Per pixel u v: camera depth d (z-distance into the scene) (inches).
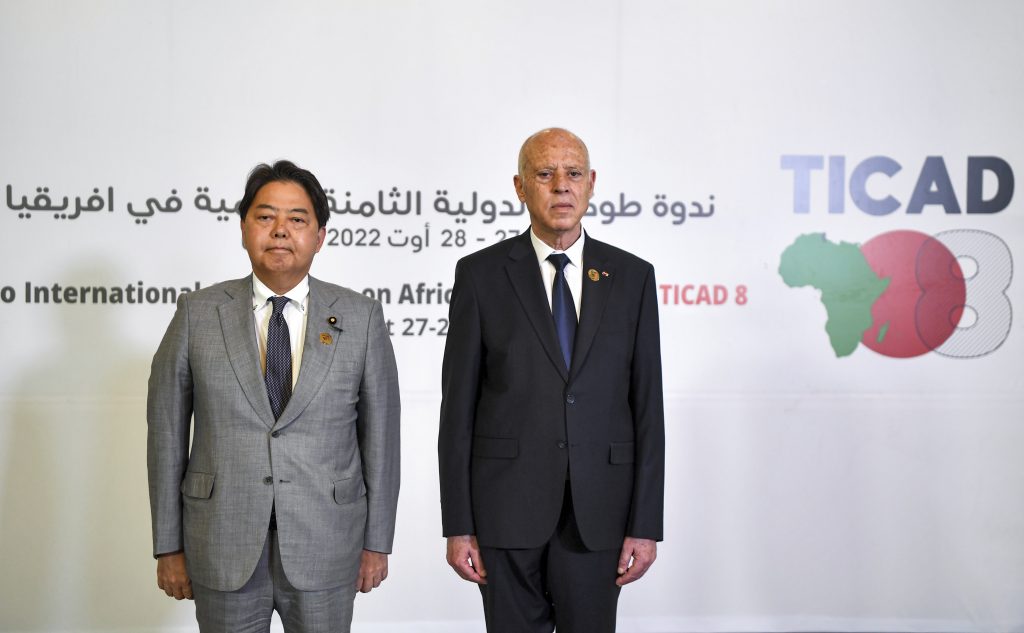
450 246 133.7
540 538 80.7
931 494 135.6
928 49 135.9
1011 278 136.0
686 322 135.0
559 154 83.0
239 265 131.3
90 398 129.1
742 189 135.3
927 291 136.1
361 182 132.7
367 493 83.7
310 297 82.0
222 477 77.0
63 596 128.7
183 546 79.5
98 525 129.3
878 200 136.0
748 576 135.1
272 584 78.5
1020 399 135.9
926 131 136.0
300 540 77.0
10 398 127.6
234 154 131.0
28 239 128.2
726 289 135.2
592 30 134.3
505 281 85.1
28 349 128.1
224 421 77.7
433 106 133.3
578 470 80.9
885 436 135.6
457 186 133.6
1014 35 136.1
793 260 135.6
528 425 81.9
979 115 136.1
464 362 84.5
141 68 129.6
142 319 129.9
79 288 128.8
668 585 134.7
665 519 134.7
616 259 87.0
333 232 132.4
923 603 135.3
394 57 132.9
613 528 82.2
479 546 83.3
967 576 135.3
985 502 135.6
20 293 128.0
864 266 135.7
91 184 129.0
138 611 130.2
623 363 84.2
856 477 135.6
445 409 85.4
